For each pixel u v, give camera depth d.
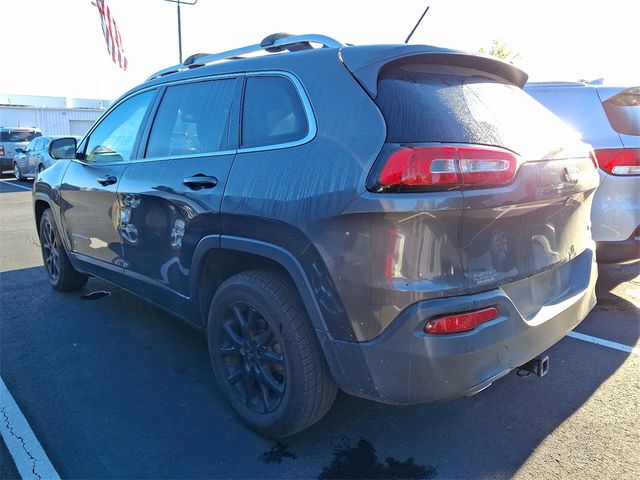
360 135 2.25
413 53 2.44
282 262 2.45
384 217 2.09
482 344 2.20
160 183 3.23
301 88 2.57
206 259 2.95
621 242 4.19
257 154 2.67
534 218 2.52
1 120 28.84
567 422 2.91
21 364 3.61
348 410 3.06
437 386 2.16
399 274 2.12
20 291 5.22
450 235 2.16
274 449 2.69
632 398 3.13
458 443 2.74
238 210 2.62
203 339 4.04
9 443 2.73
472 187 2.16
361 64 2.42
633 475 2.47
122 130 3.90
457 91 2.51
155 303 3.62
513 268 2.43
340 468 2.55
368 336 2.21
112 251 3.94
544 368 2.59
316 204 2.28
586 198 2.93
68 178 4.46
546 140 2.65
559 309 2.64
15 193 14.27
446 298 2.16
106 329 4.22
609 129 4.28
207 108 3.10
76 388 3.29
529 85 4.85
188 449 2.69
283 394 2.58
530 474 2.49
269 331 2.65
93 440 2.76
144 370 3.53
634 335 4.04
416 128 2.21
